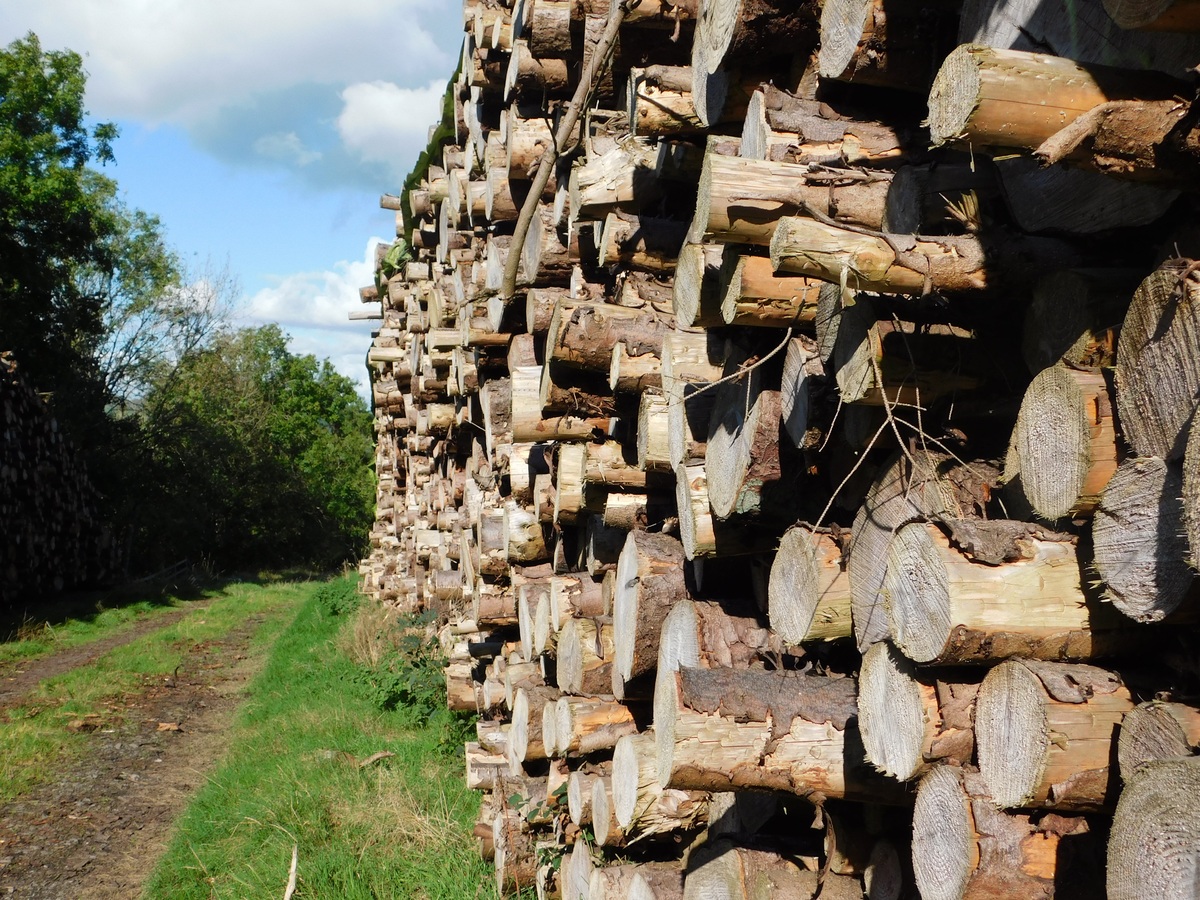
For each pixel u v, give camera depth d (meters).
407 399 11.11
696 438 2.74
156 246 29.39
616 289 3.51
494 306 5.14
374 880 4.48
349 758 6.39
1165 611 1.36
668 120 2.83
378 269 11.88
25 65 22.28
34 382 23.33
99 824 5.95
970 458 1.94
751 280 2.13
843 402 2.01
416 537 9.88
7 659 11.47
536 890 4.24
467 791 5.67
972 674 1.75
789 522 2.45
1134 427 1.38
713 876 2.54
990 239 1.75
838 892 2.25
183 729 8.27
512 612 5.37
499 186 4.93
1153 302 1.32
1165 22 1.29
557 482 4.04
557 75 4.25
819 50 2.25
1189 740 1.35
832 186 2.01
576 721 3.54
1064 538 1.59
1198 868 1.21
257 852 5.04
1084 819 1.61
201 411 32.59
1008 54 1.44
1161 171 1.39
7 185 20.86
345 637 10.88
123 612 16.22
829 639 2.12
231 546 32.25
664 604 3.02
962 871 1.62
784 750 2.17
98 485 25.23
